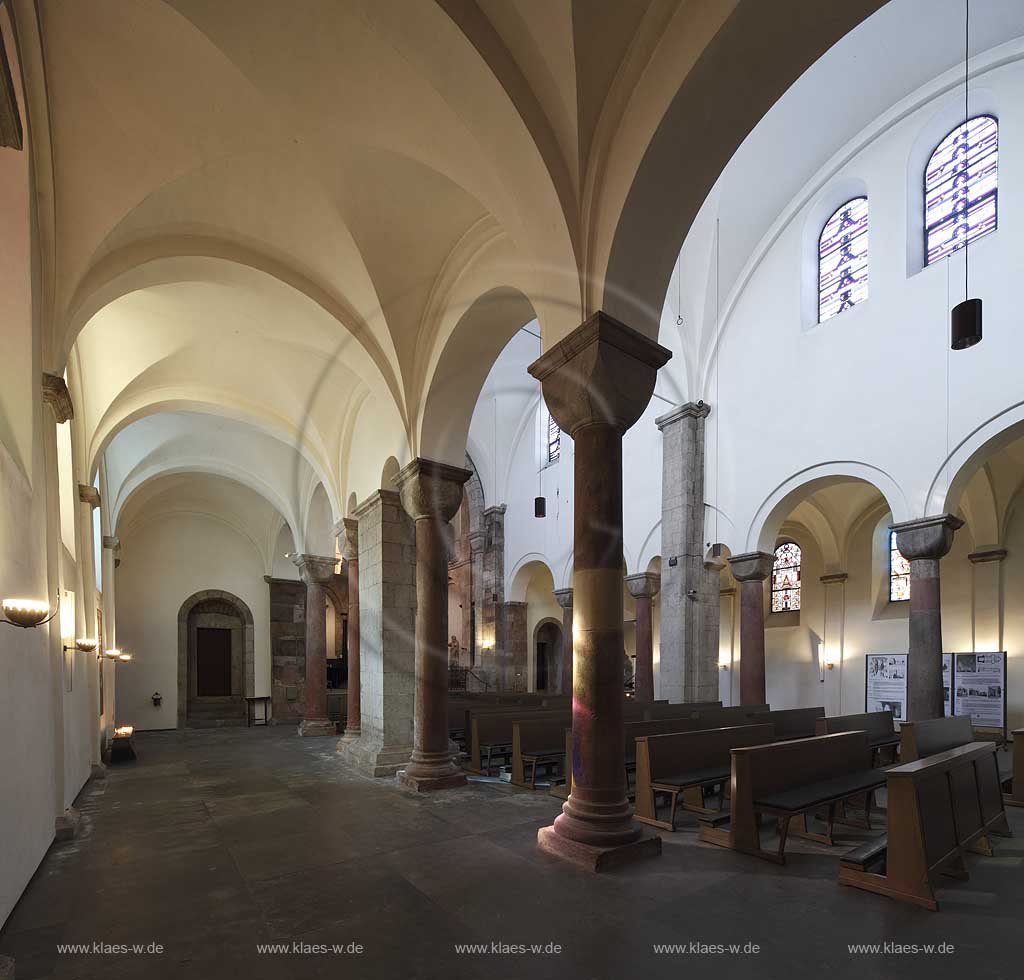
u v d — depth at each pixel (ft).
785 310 42.34
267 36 16.65
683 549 45.27
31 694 15.96
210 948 12.19
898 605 50.70
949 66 34.99
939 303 33.78
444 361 26.55
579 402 17.83
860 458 36.68
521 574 70.54
